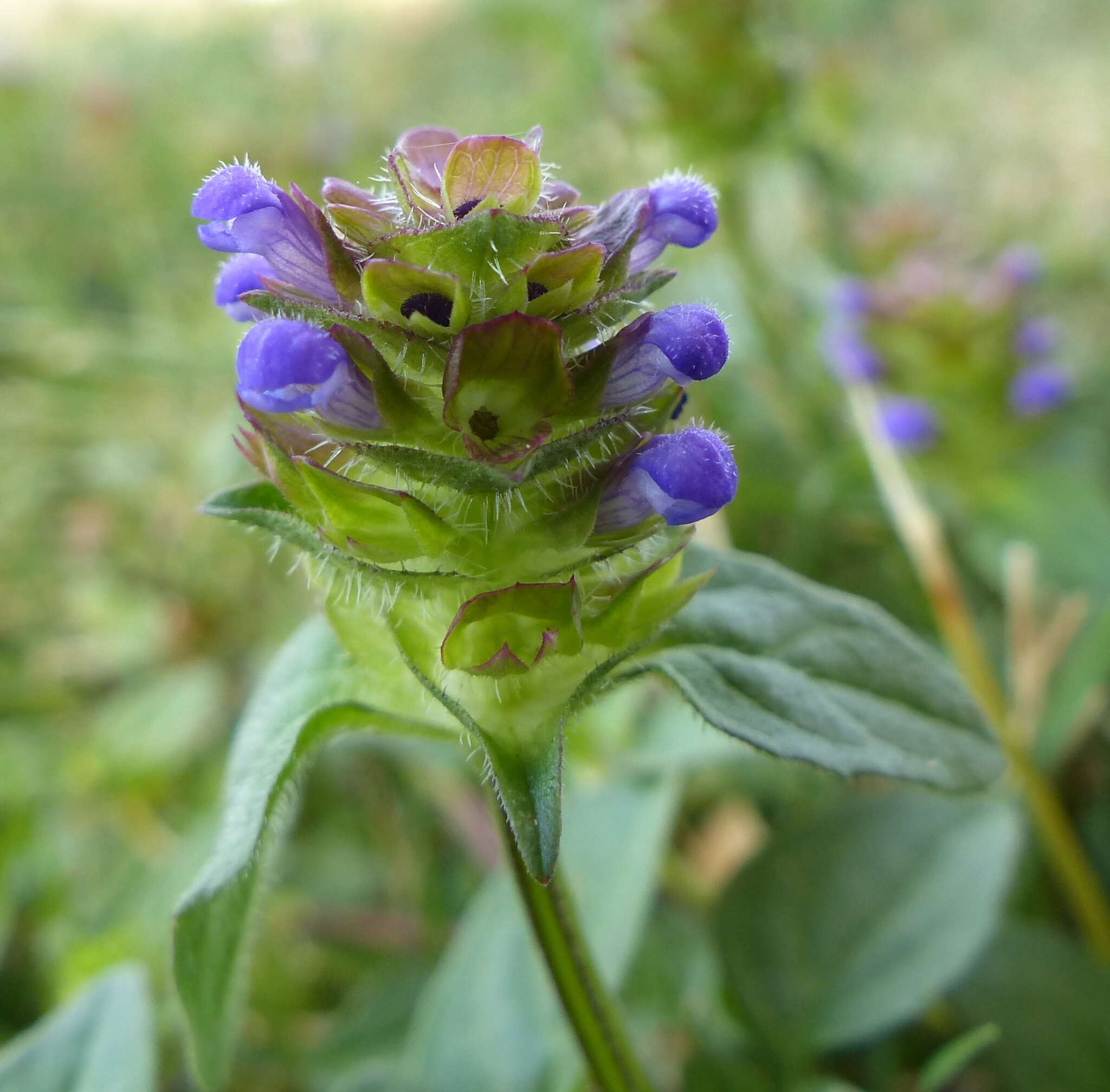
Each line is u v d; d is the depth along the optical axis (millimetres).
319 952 98
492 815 55
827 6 267
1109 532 114
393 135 204
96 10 288
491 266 46
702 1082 74
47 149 220
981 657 91
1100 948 84
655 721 83
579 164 178
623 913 72
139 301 186
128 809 115
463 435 46
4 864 105
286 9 272
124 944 91
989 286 119
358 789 111
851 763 55
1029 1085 75
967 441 120
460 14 266
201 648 133
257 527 52
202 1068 54
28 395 163
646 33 125
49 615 142
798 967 76
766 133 129
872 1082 80
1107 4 275
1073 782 98
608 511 51
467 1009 71
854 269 152
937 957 74
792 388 129
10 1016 96
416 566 52
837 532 120
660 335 46
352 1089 69
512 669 50
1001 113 235
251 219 48
